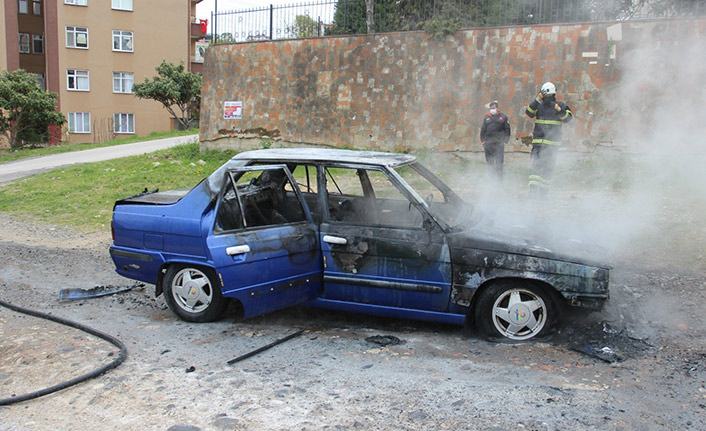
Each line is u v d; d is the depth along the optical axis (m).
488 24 12.90
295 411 3.44
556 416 3.28
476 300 4.56
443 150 12.95
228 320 5.23
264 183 5.54
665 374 3.84
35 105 30.33
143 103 39.44
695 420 3.22
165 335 4.86
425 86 13.03
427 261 4.53
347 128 14.16
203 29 43.00
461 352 4.33
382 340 4.60
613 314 4.77
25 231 9.51
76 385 3.87
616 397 3.51
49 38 36.66
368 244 4.71
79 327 5.00
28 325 5.15
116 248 5.40
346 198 5.60
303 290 4.88
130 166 16.19
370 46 13.62
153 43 39.50
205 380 3.92
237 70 15.72
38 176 15.68
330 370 4.05
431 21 12.70
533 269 4.30
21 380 3.98
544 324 4.43
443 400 3.53
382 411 3.40
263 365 4.18
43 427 3.34
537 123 9.16
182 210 5.03
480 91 12.43
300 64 14.68
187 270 5.10
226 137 16.19
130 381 3.92
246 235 4.70
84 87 37.88
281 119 15.19
